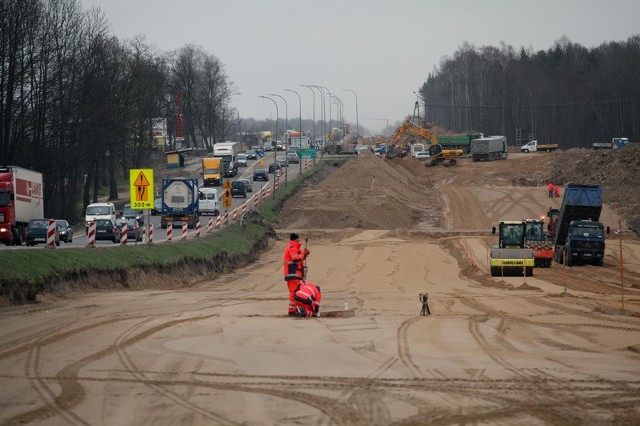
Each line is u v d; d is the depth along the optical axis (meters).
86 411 29.41
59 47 177.00
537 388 33.25
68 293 72.12
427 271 116.56
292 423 27.73
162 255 98.69
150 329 50.19
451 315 62.31
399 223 197.12
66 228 124.06
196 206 159.25
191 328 51.25
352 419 28.20
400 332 51.16
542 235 122.50
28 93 172.25
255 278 107.94
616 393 32.31
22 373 36.00
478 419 28.17
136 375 35.75
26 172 123.06
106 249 89.94
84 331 48.84
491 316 62.00
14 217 116.94
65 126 176.25
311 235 171.88
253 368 37.75
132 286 85.31
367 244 154.25
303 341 46.50
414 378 35.47
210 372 36.59
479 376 35.94
